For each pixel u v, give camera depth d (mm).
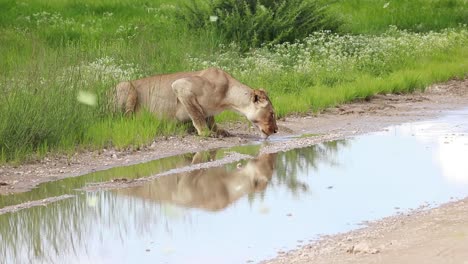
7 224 21297
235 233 19656
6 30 52719
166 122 33531
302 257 17172
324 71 44969
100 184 25297
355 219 20406
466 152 28172
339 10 65062
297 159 28266
